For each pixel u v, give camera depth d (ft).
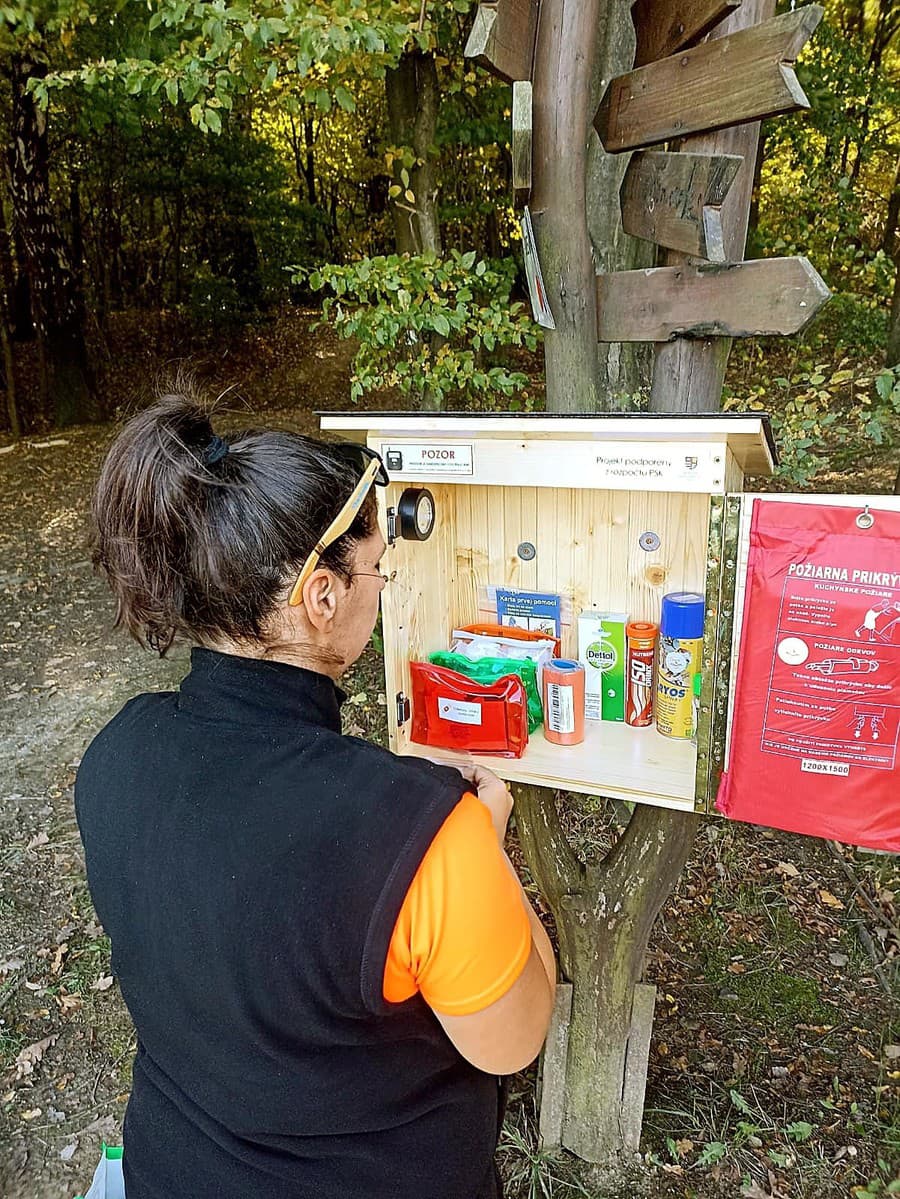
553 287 5.30
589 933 5.89
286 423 29.09
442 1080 2.72
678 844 5.62
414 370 10.21
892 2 20.81
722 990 8.07
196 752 2.43
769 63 4.05
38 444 28.86
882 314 15.34
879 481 14.53
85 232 34.83
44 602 17.94
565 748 4.90
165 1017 2.45
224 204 36.06
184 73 9.59
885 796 3.75
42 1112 7.32
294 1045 2.30
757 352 12.84
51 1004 8.40
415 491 4.63
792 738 3.86
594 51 4.87
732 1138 6.55
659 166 4.76
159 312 37.68
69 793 11.78
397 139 13.67
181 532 2.38
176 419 2.52
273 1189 2.46
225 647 2.58
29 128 28.66
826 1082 7.03
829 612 3.64
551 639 5.39
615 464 3.93
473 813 2.31
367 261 9.71
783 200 15.40
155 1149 2.64
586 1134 6.40
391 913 2.13
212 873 2.24
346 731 12.09
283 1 8.68
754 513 3.70
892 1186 6.02
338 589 2.56
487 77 13.25
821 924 8.79
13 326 37.24
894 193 18.39
